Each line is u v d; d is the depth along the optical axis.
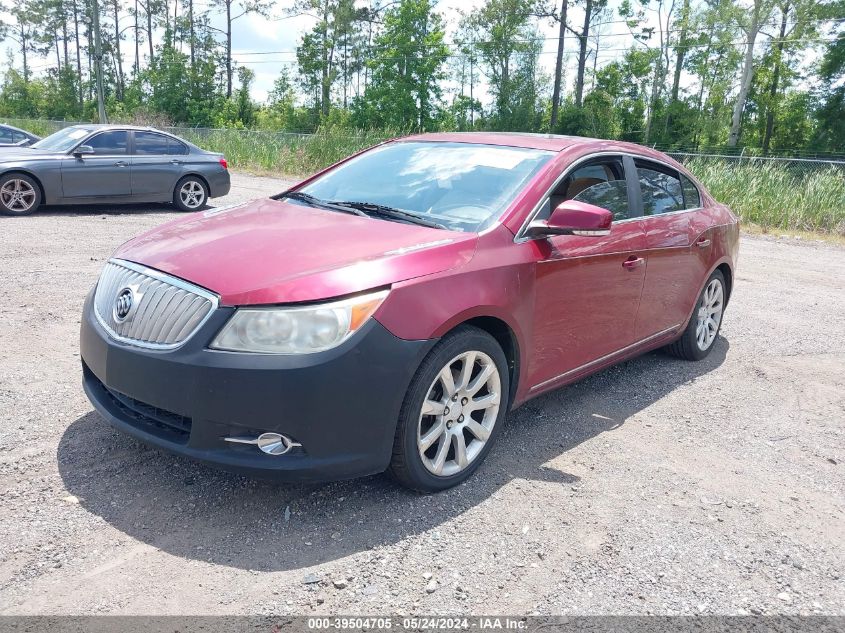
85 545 2.78
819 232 15.04
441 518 3.15
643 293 4.59
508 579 2.76
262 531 2.96
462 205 3.76
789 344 6.37
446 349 3.16
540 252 3.66
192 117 55.88
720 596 2.75
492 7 55.69
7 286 6.34
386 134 22.67
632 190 4.58
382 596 2.60
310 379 2.78
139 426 3.10
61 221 10.24
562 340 3.95
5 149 11.05
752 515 3.39
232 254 3.17
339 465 2.93
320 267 3.00
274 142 24.02
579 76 52.06
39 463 3.36
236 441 2.85
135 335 3.04
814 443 4.30
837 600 2.78
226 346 2.82
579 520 3.22
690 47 50.72
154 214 11.67
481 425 3.52
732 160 17.06
